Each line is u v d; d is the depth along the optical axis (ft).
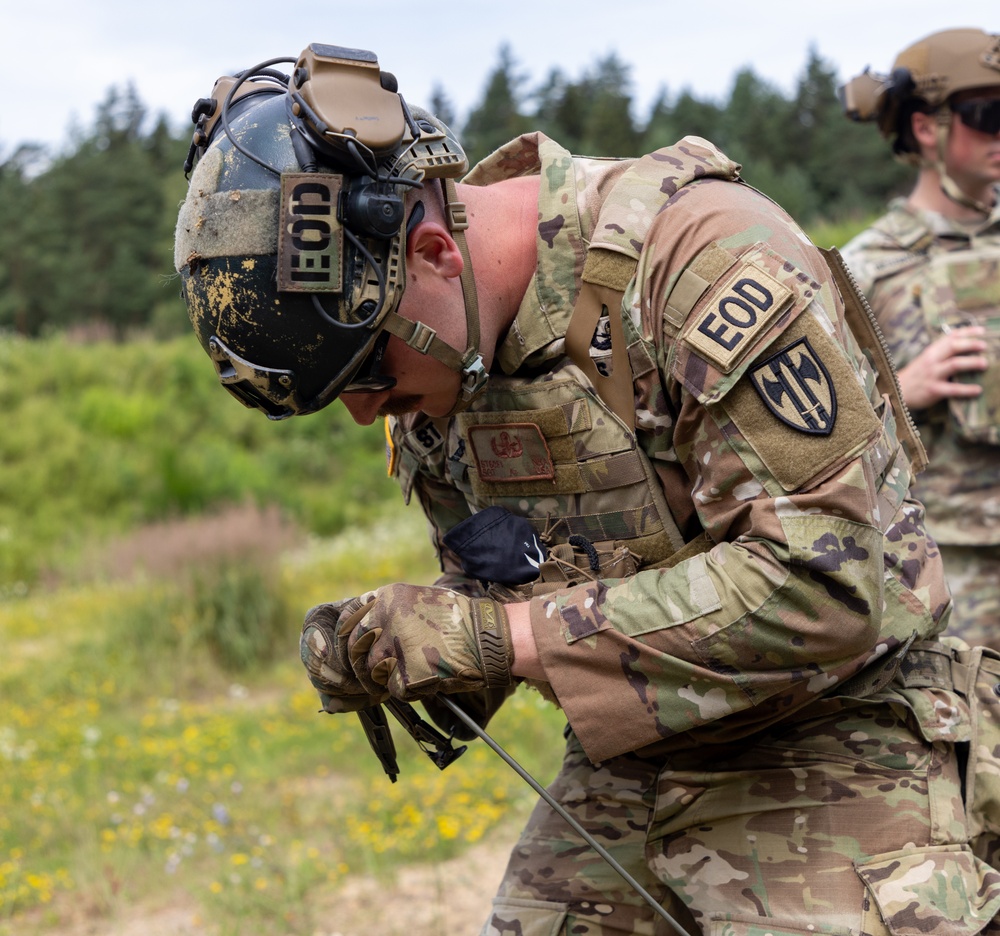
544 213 4.94
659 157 4.91
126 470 46.55
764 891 4.89
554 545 5.24
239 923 10.67
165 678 23.32
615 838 5.50
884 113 11.05
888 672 4.96
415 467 5.95
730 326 4.37
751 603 4.38
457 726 5.83
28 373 56.24
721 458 4.50
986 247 10.67
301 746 17.17
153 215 138.10
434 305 4.68
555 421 4.94
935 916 4.61
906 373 10.39
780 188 107.45
